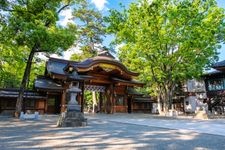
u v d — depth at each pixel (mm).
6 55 20047
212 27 21531
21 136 8570
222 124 13461
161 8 23281
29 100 24797
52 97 26234
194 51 23656
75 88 13250
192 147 6363
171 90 25812
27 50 20891
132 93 31125
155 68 26328
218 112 29453
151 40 22297
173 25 22312
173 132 9656
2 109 23672
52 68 26469
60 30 17516
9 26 15805
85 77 24547
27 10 18062
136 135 8766
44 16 17750
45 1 17938
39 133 9422
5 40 17266
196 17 21703
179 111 39281
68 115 12375
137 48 23359
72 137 8281
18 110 19406
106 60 24609
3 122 14562
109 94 27391
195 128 11227
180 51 23078
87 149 6117
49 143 7043
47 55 21984
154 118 19234
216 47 24141
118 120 16391
